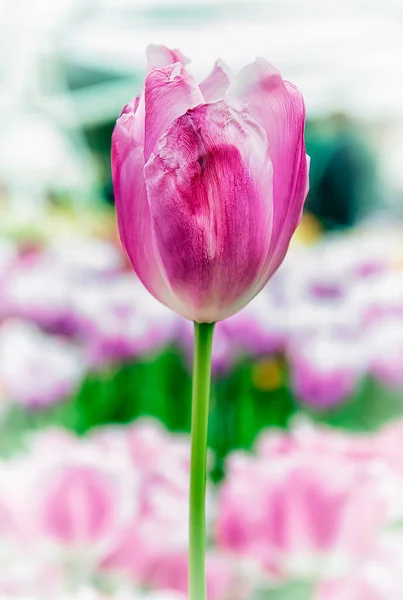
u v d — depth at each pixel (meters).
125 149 0.37
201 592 0.36
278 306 0.79
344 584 0.46
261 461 0.50
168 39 3.46
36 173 2.41
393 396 0.76
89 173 2.57
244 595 0.47
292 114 0.36
